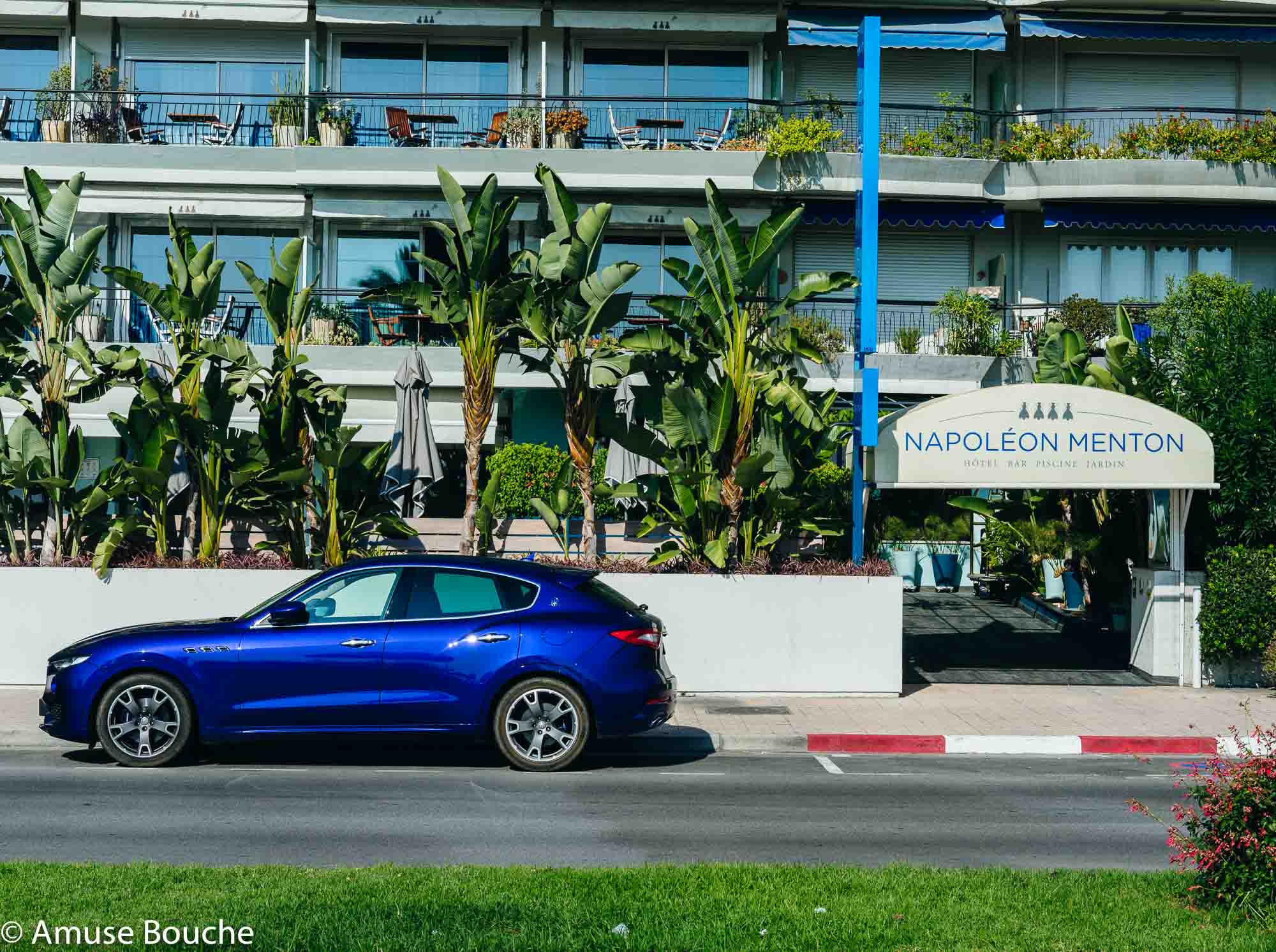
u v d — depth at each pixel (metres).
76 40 25.06
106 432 22.72
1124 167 25.52
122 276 15.69
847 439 19.09
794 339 16.48
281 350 16.34
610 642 10.99
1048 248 27.39
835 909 6.27
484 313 16.62
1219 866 6.45
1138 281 27.45
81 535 16.38
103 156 24.33
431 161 24.55
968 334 25.38
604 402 19.14
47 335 16.42
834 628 15.01
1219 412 16.14
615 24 25.39
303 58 26.12
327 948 5.55
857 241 16.38
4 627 14.84
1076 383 20.86
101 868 6.97
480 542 16.97
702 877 6.90
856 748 12.70
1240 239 27.42
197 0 25.14
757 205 25.66
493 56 26.48
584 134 26.30
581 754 11.21
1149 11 26.39
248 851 7.99
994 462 15.18
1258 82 27.59
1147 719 13.67
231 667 10.78
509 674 10.87
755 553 16.11
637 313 26.00
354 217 24.89
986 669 17.02
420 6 25.19
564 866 7.48
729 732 12.82
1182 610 15.93
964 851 8.29
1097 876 7.06
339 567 11.27
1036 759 12.30
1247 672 15.75
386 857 7.89
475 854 8.01
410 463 19.03
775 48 26.66
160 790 10.02
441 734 10.88
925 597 24.03
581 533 20.23
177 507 19.78
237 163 24.50
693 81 26.67
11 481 15.53
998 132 27.16
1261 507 15.84
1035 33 25.84
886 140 26.64
